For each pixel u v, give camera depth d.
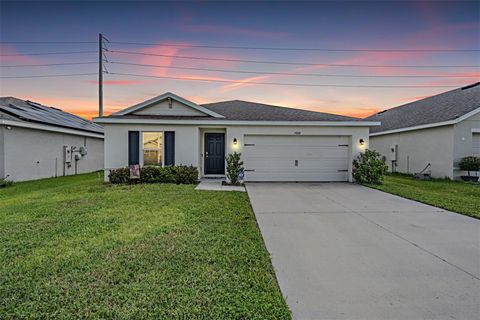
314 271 3.29
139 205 6.49
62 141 15.01
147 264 3.29
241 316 2.36
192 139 11.05
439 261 3.59
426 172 13.73
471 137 12.14
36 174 13.05
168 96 11.55
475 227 5.09
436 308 2.54
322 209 6.54
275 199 7.70
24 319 2.28
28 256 3.51
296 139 11.38
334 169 11.46
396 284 2.98
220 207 6.33
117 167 10.88
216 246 3.89
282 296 2.72
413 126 14.28
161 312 2.37
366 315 2.43
